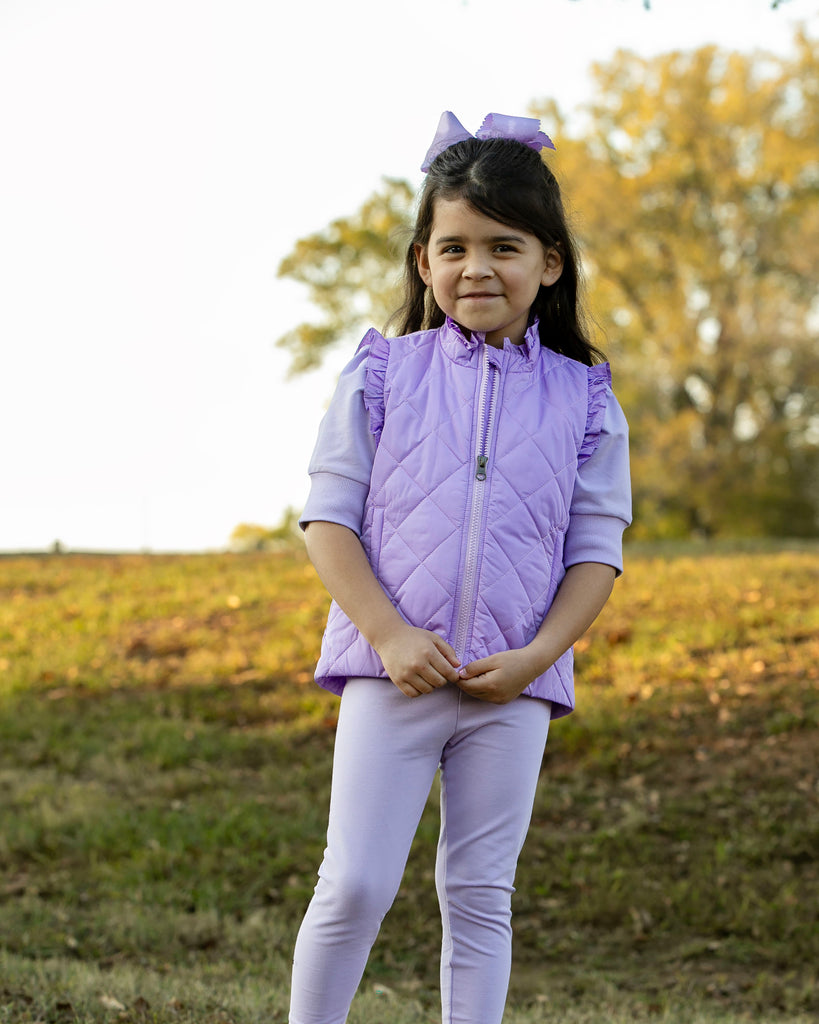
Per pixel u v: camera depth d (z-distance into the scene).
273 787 6.32
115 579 12.78
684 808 5.60
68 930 4.54
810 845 5.14
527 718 2.03
